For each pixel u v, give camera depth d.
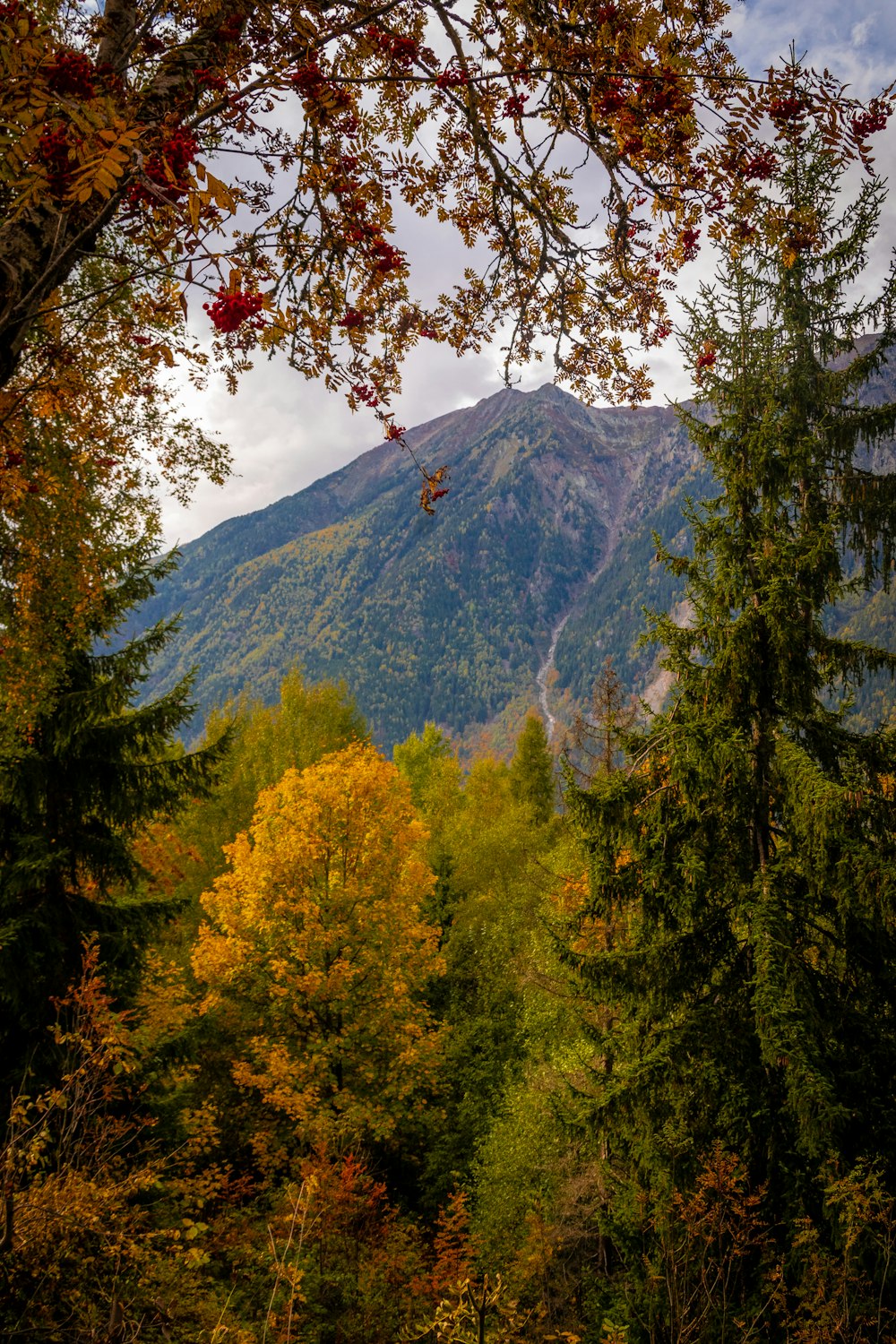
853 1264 7.14
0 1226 4.75
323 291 3.35
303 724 30.58
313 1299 9.33
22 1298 4.84
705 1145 8.57
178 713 11.53
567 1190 12.26
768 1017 8.16
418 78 2.92
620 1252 9.01
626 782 10.03
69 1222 5.13
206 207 2.04
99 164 1.79
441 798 34.22
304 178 2.99
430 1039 16.66
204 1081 16.91
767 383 10.00
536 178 3.45
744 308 9.98
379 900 17.31
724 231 3.13
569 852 19.58
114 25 2.61
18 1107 5.44
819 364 11.79
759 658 9.41
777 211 3.04
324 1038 16.30
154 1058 11.45
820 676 9.60
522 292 3.81
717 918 9.54
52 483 6.12
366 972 16.92
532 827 28.78
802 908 9.23
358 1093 16.50
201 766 11.95
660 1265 7.86
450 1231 11.36
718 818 9.64
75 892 11.51
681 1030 9.05
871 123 2.60
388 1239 11.33
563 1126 10.24
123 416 6.21
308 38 2.61
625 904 9.94
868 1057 8.51
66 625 8.15
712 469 10.34
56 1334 4.77
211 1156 15.27
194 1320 6.23
